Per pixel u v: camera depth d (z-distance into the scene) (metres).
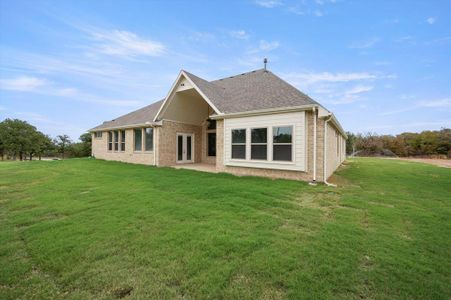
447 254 3.14
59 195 6.34
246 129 10.16
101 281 2.48
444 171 12.64
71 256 2.99
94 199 5.84
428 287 2.41
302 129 8.66
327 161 9.12
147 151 15.31
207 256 2.98
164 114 14.30
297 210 5.10
